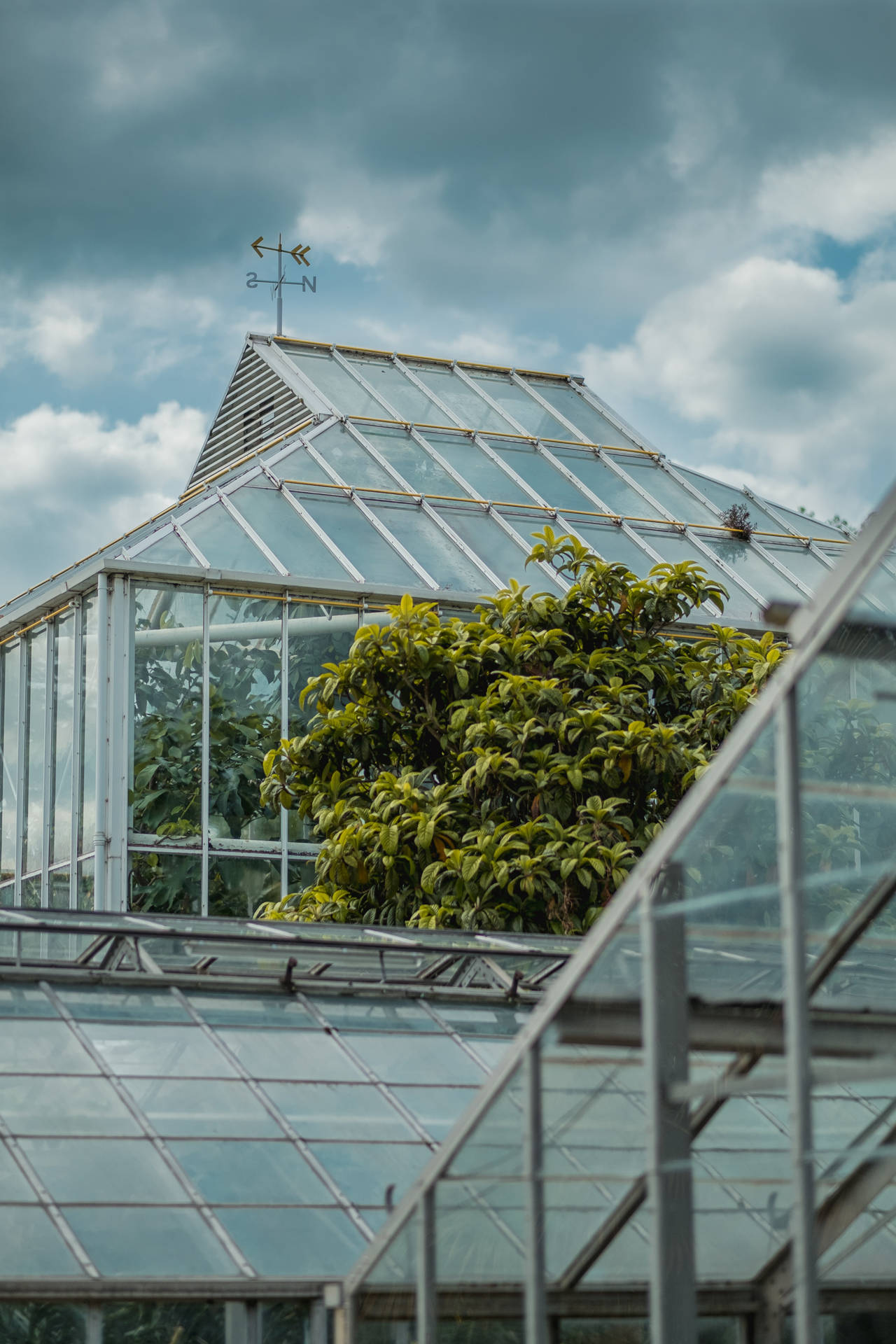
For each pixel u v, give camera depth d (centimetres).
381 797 2217
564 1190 1050
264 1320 1232
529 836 2145
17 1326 1169
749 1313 1048
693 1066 986
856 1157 1011
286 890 2739
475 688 2405
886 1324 1087
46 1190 1283
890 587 950
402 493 3312
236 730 2772
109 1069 1470
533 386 4194
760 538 3656
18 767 3019
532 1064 1066
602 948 1029
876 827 1055
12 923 1578
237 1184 1352
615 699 2328
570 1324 1056
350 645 2886
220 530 2952
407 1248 1141
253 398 4066
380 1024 1678
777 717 955
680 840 991
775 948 941
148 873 2664
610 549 3400
